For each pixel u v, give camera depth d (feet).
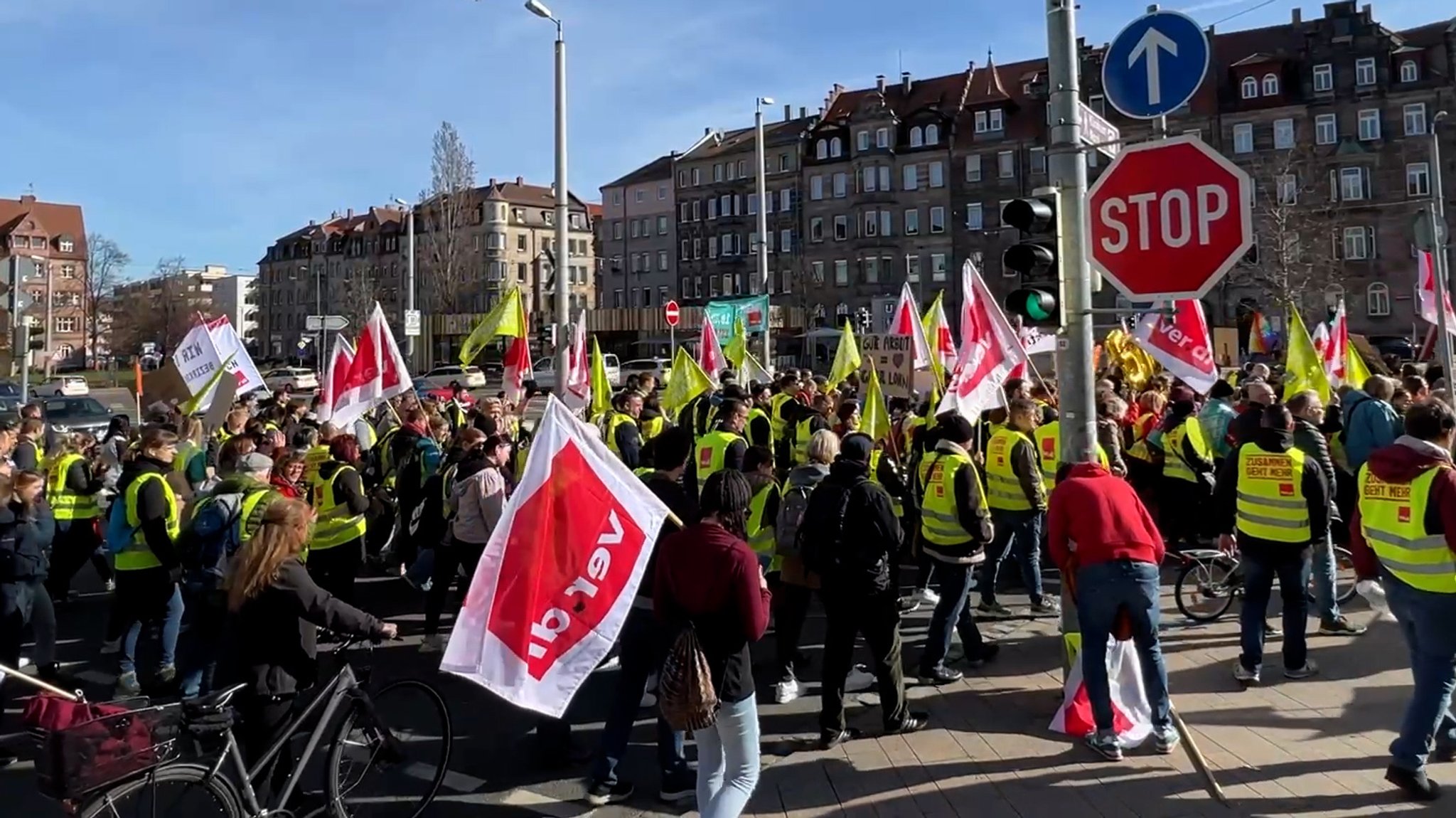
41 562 23.20
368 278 275.39
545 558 15.11
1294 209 160.56
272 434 33.12
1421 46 174.29
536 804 17.70
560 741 19.45
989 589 28.73
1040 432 31.09
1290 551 21.34
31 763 19.98
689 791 17.74
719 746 15.38
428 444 33.65
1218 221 17.67
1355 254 174.40
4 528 22.54
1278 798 16.15
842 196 229.66
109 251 261.44
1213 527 32.45
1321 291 164.25
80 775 12.56
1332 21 178.40
